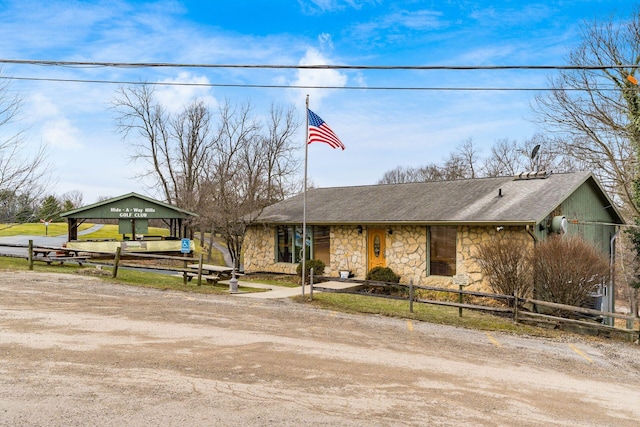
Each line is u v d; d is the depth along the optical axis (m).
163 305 11.11
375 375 6.89
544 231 14.61
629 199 21.64
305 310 12.05
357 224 18.00
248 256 22.05
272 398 5.66
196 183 35.81
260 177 28.89
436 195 18.41
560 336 11.15
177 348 7.48
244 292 14.88
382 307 13.30
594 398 6.75
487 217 14.68
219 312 10.79
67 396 5.28
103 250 23.33
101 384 5.71
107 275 15.59
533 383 7.20
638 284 16.20
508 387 6.88
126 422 4.73
